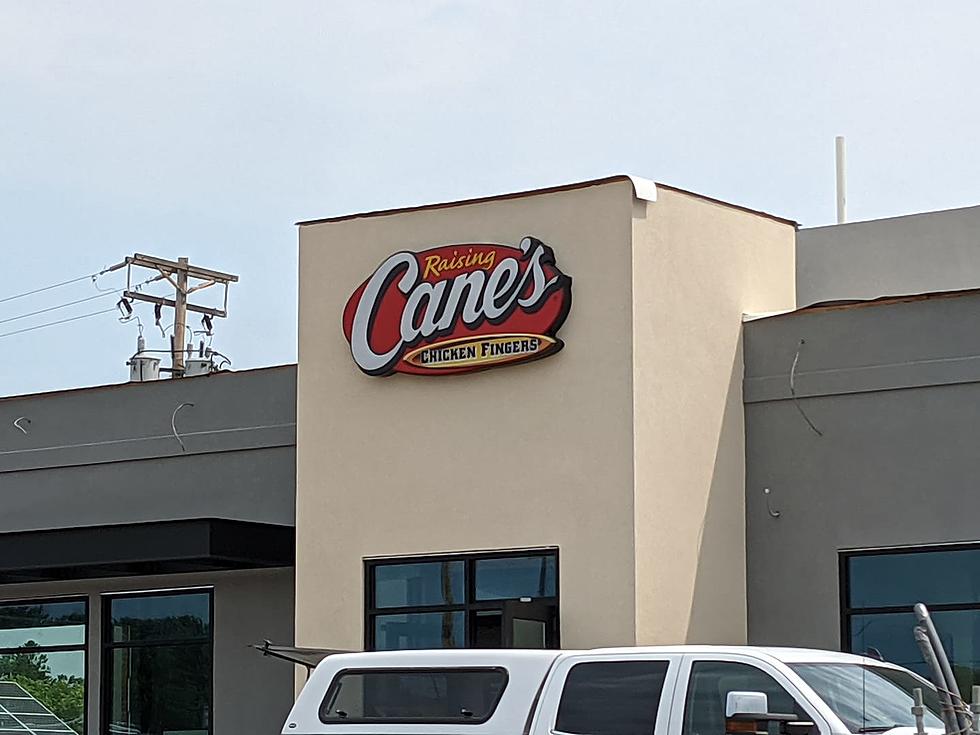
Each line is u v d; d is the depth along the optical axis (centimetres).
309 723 1420
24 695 2520
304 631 2070
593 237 1922
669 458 1909
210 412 2414
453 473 1988
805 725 1190
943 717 1206
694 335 1967
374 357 2039
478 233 2000
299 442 2103
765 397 2009
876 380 1934
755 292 2066
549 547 1911
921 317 1916
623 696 1289
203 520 2131
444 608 1978
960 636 1847
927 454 1894
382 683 1405
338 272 2097
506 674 1348
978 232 2380
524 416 1945
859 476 1933
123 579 2444
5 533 2289
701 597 1927
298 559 2086
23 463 2564
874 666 1331
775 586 1972
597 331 1906
